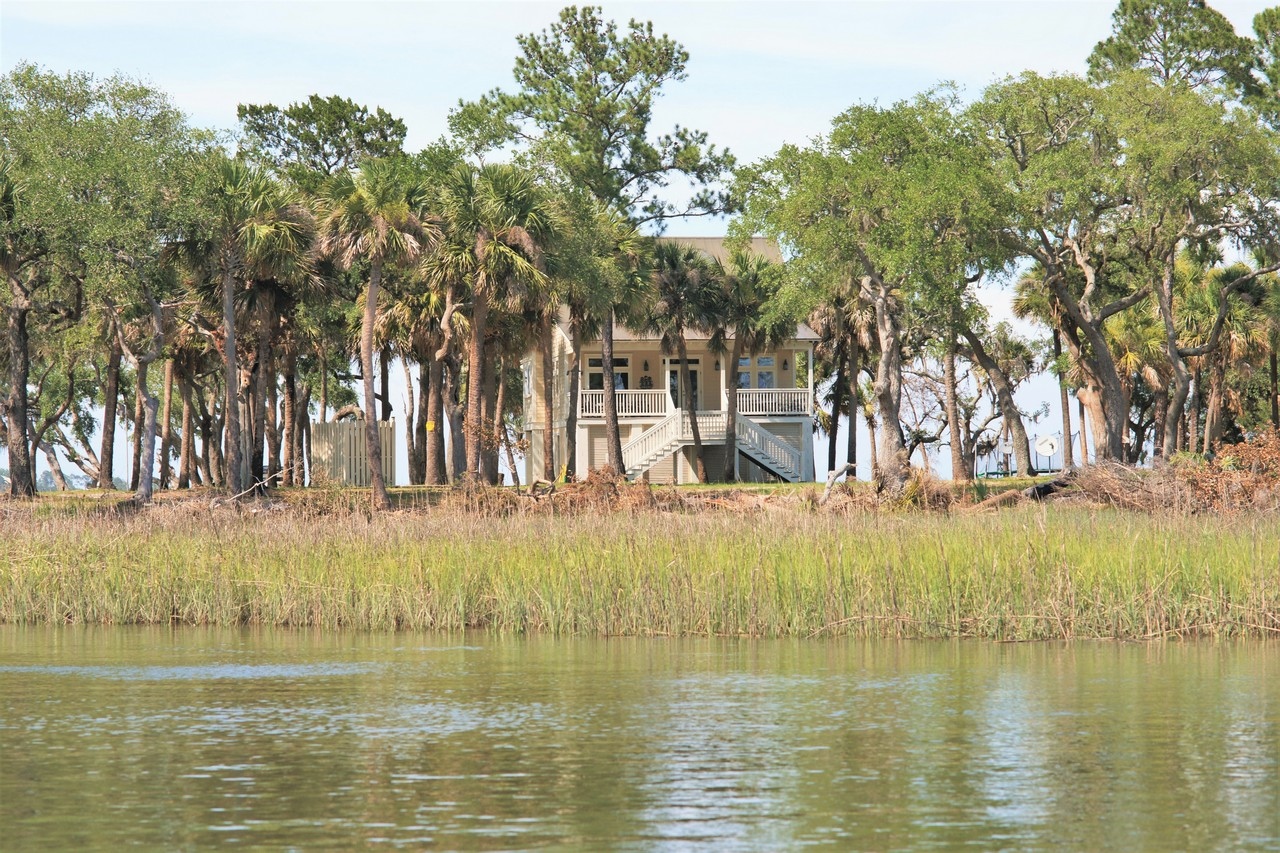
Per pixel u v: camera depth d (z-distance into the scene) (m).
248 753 36.50
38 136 111.50
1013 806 30.72
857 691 45.38
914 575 60.09
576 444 150.00
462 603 64.06
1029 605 58.53
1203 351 121.69
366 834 28.61
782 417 153.38
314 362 172.12
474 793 32.06
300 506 94.81
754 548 63.34
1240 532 62.91
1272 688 45.38
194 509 87.88
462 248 115.19
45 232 107.56
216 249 115.50
